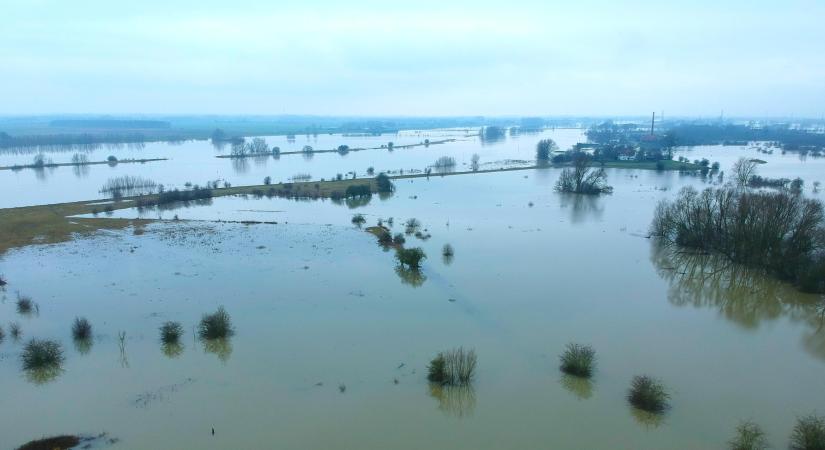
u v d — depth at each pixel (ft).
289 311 146.51
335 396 103.24
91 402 101.04
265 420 95.40
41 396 103.19
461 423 94.79
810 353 124.16
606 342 128.16
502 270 184.96
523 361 117.39
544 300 156.25
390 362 116.78
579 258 201.36
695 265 193.47
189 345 125.29
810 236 176.86
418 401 101.71
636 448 87.76
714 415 97.25
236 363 116.57
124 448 87.15
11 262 193.06
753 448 84.94
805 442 84.07
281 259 196.65
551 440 89.97
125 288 164.96
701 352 123.75
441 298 156.76
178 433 91.35
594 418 96.32
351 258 198.18
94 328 134.82
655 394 98.68
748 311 151.53
